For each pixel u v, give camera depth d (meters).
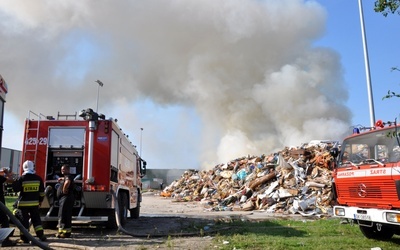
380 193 7.52
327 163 21.56
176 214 17.38
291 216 16.28
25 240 7.90
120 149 10.81
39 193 8.20
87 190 9.28
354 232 9.62
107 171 9.45
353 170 8.35
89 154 9.45
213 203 23.81
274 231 9.80
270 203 20.02
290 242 7.82
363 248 7.39
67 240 8.41
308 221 12.63
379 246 7.61
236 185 26.64
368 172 7.86
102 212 9.91
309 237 8.80
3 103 8.00
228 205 22.39
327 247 7.37
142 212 18.83
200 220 13.34
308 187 19.81
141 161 15.07
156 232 9.84
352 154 8.67
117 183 10.37
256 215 16.89
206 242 8.09
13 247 7.45
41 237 8.11
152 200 31.88
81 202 9.63
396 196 7.15
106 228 10.24
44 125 9.78
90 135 9.55
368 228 8.52
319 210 16.80
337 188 8.94
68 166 9.74
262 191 22.00
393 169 7.22
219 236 8.66
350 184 8.41
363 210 7.83
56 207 9.55
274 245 7.51
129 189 12.16
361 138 8.44
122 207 11.09
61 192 8.91
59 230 8.72
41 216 9.69
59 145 9.67
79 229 10.27
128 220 13.58
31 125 9.77
